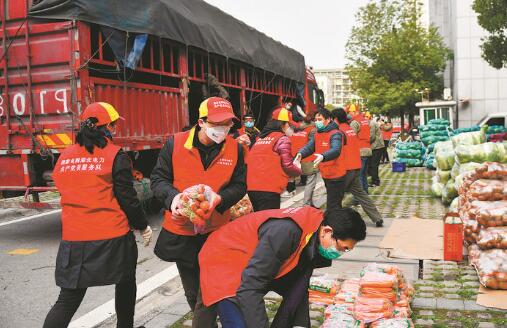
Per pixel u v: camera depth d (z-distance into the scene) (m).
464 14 33.41
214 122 3.41
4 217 10.14
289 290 2.95
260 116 15.16
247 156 5.84
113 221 3.47
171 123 9.48
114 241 3.47
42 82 7.43
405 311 4.10
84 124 3.53
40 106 7.48
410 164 18.38
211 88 10.97
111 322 4.68
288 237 2.62
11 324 4.65
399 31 36.69
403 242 6.80
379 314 3.88
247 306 2.52
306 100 18.23
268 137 5.70
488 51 15.84
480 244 5.38
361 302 4.02
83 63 7.23
